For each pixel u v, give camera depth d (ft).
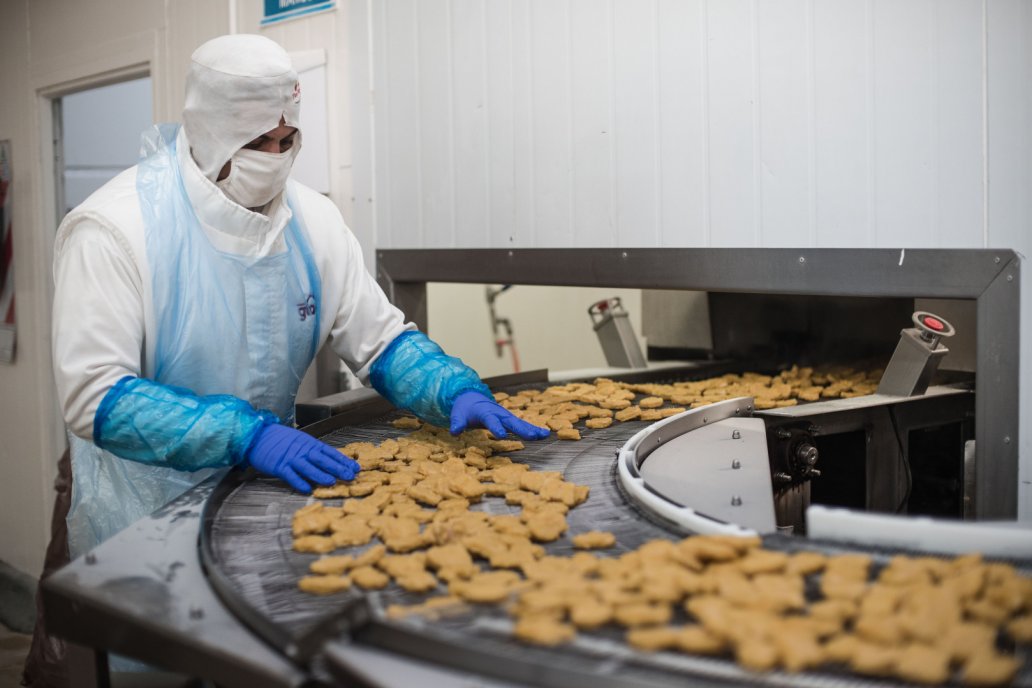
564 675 2.40
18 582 12.66
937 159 5.53
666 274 6.90
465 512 4.17
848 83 5.85
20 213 12.90
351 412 6.19
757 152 6.33
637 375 8.31
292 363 6.07
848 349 8.26
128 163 14.12
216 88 5.07
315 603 3.27
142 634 3.10
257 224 5.51
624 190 7.11
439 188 8.47
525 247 7.86
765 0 6.17
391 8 8.65
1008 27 5.18
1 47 13.09
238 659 2.82
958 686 2.41
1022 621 2.75
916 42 5.54
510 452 5.40
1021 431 5.39
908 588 2.92
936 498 6.81
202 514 4.10
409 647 2.62
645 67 6.88
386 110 8.84
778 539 3.45
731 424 5.67
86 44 11.76
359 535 3.87
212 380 5.70
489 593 3.07
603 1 7.07
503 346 13.73
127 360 5.16
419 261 8.68
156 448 4.84
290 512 4.39
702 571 3.30
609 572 3.22
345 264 6.29
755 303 8.71
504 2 7.74
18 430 13.16
